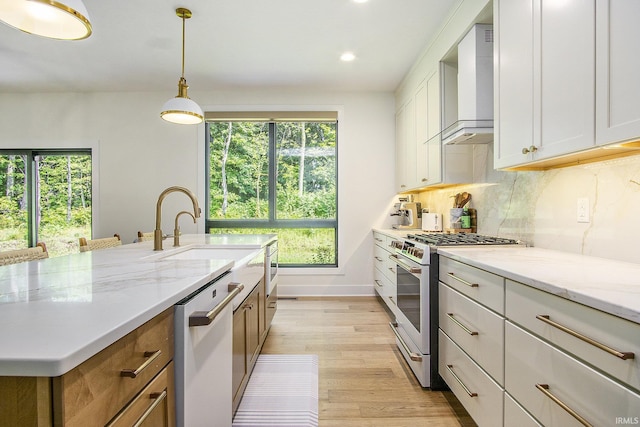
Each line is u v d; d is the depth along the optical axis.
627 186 1.37
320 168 4.31
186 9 2.44
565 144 1.30
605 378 0.82
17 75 3.62
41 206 4.21
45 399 0.53
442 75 2.68
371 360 2.42
